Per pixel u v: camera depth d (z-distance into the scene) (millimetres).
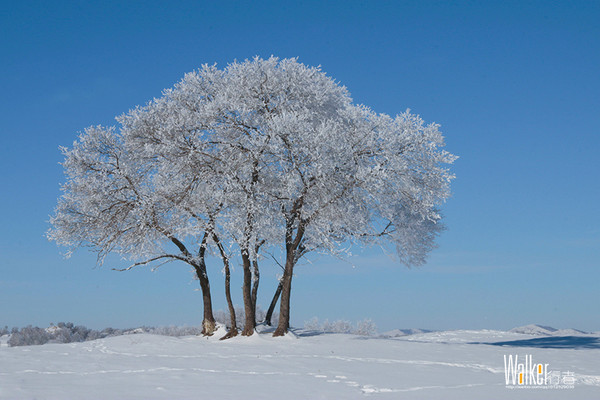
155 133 30734
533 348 24688
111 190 30562
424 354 22562
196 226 28719
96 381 15523
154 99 32031
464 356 21859
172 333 39156
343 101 31844
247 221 27766
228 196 28109
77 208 30812
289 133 26484
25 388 14188
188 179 29984
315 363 19906
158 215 30156
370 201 28875
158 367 18750
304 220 28359
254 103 29125
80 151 30719
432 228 35406
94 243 30375
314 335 32062
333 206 27672
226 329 30734
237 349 24781
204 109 29391
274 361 20453
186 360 20844
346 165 27688
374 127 28984
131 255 30156
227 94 29688
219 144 29422
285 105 29344
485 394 13594
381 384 15266
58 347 26266
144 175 31656
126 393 13508
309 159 26500
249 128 29375
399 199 30781
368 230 31703
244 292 28641
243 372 17609
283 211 29766
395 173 28547
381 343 26297
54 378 16125
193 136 29484
